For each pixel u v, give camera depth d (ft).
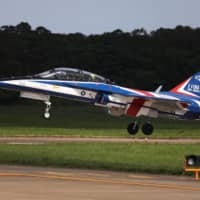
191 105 526.98
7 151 342.03
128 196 194.90
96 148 374.02
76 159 306.96
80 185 218.18
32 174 249.55
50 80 502.38
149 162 302.86
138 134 557.74
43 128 644.69
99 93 505.25
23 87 498.28
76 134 533.14
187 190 214.28
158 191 208.74
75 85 502.79
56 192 198.90
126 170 278.46
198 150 375.86
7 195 189.37
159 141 475.31
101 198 189.26
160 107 525.34
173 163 298.76
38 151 345.72
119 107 512.22
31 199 182.70
